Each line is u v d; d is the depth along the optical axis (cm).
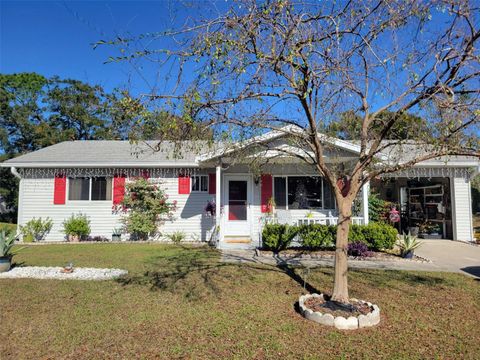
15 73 2952
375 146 520
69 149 1548
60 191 1395
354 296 577
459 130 458
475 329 436
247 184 1352
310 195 1323
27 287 634
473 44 441
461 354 368
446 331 430
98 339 407
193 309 514
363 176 562
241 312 500
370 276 729
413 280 693
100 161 1365
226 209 1343
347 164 1141
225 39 400
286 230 1078
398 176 1341
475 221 1828
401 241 1046
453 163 1268
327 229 1075
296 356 363
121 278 707
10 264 793
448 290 617
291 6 427
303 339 405
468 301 552
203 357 362
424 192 1480
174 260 913
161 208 1370
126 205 1390
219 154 681
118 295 585
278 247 1079
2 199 2705
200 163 1240
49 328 440
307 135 547
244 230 1327
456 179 1344
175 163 1349
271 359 357
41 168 1402
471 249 1115
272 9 417
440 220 1409
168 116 421
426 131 481
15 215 2603
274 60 414
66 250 1089
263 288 630
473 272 775
